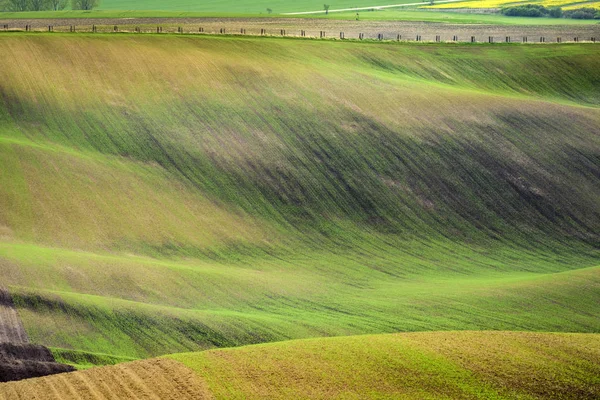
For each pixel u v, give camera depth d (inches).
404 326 2632.9
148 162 4143.7
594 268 3299.7
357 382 1784.0
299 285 3120.1
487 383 1788.9
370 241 3752.5
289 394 1723.7
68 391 1752.0
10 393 1742.1
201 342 2411.4
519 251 3772.1
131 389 1756.9
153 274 2972.4
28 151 3927.2
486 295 2977.4
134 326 2461.9
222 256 3425.2
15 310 2449.6
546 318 2721.5
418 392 1743.4
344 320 2689.5
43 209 3499.0
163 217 3649.1
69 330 2397.9
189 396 1718.8
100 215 3553.2
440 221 3959.2
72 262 2940.5
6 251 2960.1
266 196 3986.2
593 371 1868.8
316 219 3865.7
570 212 4106.8
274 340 2454.5
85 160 4010.8
